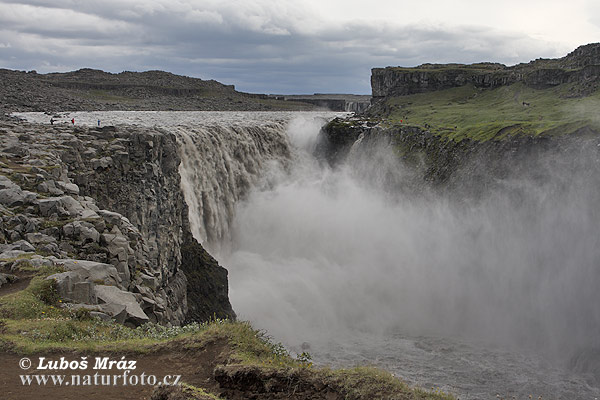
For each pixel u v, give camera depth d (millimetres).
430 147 90688
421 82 167500
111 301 21031
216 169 74688
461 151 81375
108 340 17641
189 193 63094
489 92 149500
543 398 42312
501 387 44031
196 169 67250
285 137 105812
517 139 71625
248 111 187375
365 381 14719
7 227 24781
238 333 17609
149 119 104688
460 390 42656
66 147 37562
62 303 19797
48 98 127562
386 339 56688
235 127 86500
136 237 30797
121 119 98500
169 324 27344
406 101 160500
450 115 116375
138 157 42781
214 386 14727
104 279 22953
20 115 93625
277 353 17203
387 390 14500
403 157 96062
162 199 44625
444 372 46906
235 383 14531
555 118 87750
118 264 26062
